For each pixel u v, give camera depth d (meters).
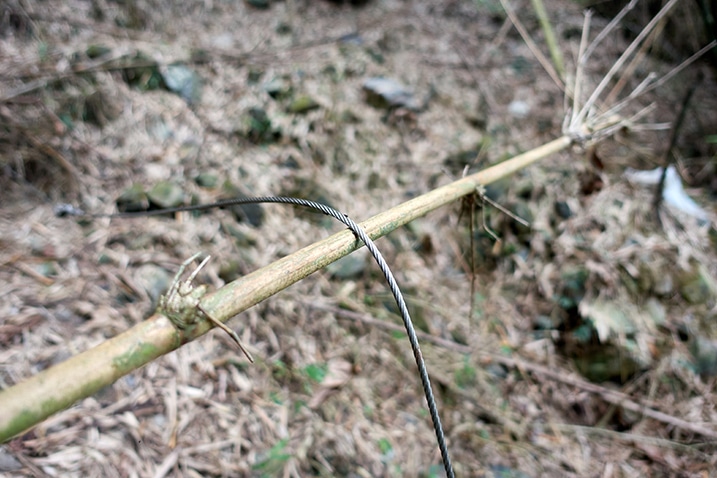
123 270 2.20
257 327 2.22
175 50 3.23
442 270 2.76
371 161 3.12
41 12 3.01
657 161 3.40
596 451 2.18
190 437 1.82
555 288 2.66
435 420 1.10
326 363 2.22
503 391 2.33
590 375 2.46
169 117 2.89
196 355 2.04
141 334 0.92
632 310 2.57
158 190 2.51
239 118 3.03
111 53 2.96
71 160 2.50
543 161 3.18
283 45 3.71
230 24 3.79
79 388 0.83
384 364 2.29
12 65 2.66
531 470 2.07
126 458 1.68
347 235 1.19
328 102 3.27
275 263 1.09
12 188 2.30
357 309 2.45
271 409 1.99
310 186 2.86
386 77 3.59
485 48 4.23
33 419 0.78
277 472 1.82
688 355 2.47
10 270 2.05
